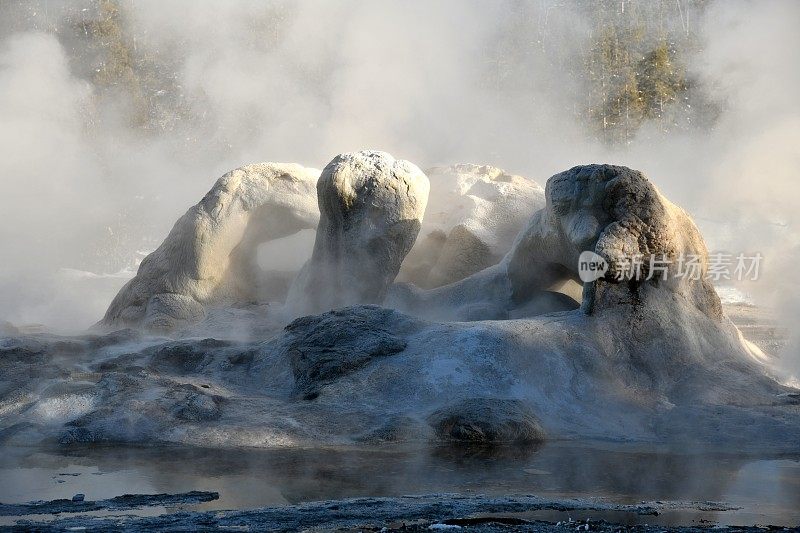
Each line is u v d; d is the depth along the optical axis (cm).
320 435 1046
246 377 1210
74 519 736
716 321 1277
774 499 833
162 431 1051
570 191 1253
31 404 1102
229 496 816
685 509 793
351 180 1390
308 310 1416
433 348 1163
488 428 1062
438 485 864
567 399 1141
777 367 1313
